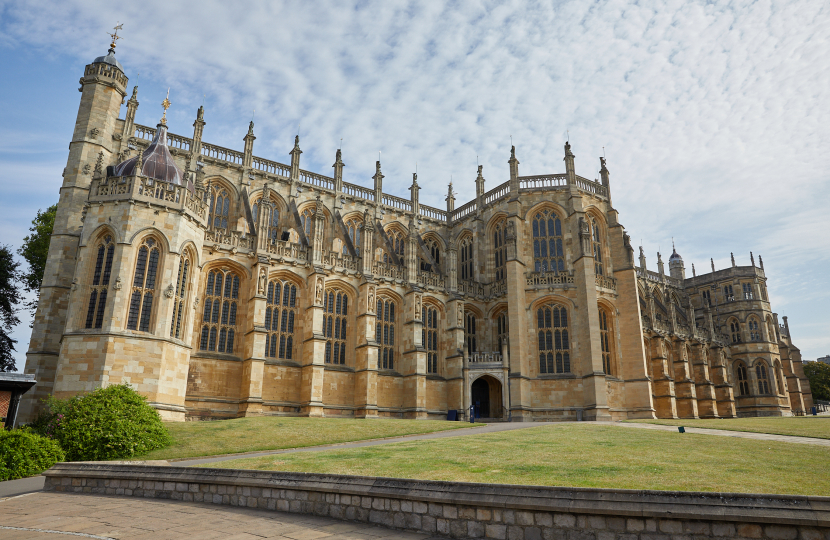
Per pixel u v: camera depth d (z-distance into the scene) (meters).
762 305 93.94
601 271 62.88
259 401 45.91
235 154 56.22
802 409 95.00
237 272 49.72
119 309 36.84
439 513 12.34
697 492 10.47
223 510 15.20
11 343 56.44
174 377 39.03
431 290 61.41
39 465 24.59
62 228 43.56
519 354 56.84
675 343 75.38
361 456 22.44
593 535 10.78
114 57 48.66
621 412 57.88
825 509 9.52
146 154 44.81
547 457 20.69
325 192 61.53
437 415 58.12
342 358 54.97
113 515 14.45
